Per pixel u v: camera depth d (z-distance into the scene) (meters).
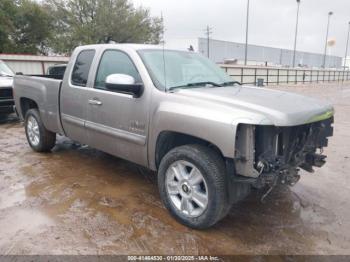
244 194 3.01
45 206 3.53
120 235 2.99
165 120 3.16
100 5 42.16
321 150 3.57
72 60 4.51
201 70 4.10
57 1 41.91
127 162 5.04
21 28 36.88
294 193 4.02
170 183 3.25
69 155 5.38
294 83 34.75
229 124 2.69
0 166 4.80
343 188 4.19
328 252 2.80
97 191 3.94
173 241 2.91
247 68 27.70
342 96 18.55
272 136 2.82
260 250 2.81
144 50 3.77
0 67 9.34
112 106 3.77
